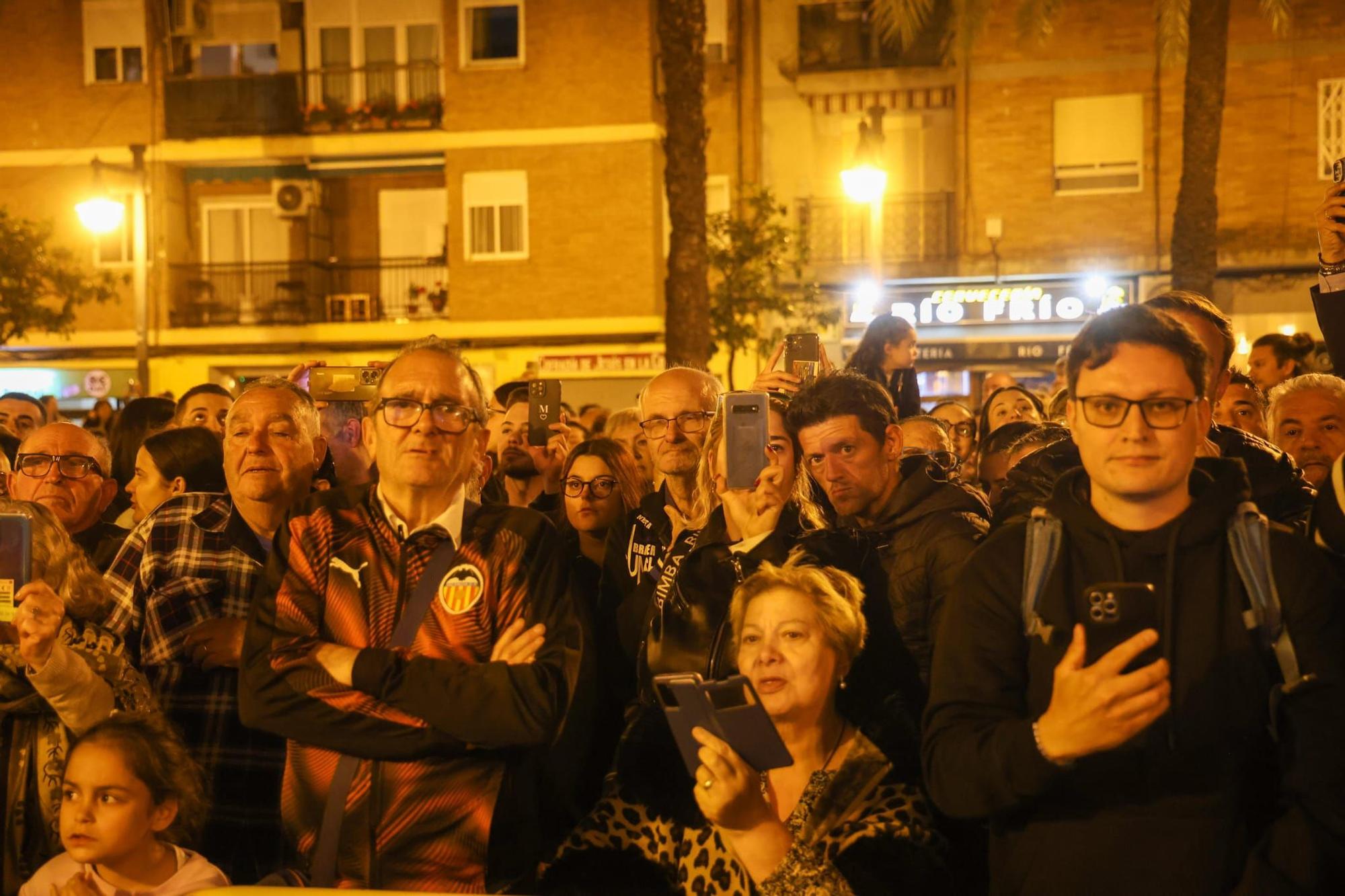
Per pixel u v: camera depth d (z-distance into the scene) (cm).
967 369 2258
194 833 385
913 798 329
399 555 372
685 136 1501
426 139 2320
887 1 1556
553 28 2286
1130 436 273
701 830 339
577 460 510
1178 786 271
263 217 2447
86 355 2408
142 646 434
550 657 362
